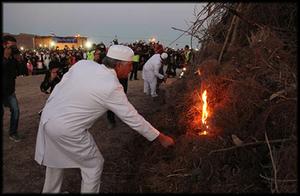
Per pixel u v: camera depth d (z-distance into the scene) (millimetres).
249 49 4277
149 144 4809
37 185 4125
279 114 3457
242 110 3742
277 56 3957
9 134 5902
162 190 3512
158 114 5723
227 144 3627
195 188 3385
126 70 3475
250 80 3799
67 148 3260
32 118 7672
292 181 2934
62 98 3248
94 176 3406
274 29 4348
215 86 4227
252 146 3473
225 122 3748
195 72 5500
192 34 5965
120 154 5074
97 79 3197
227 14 5633
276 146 3391
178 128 4898
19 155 5156
